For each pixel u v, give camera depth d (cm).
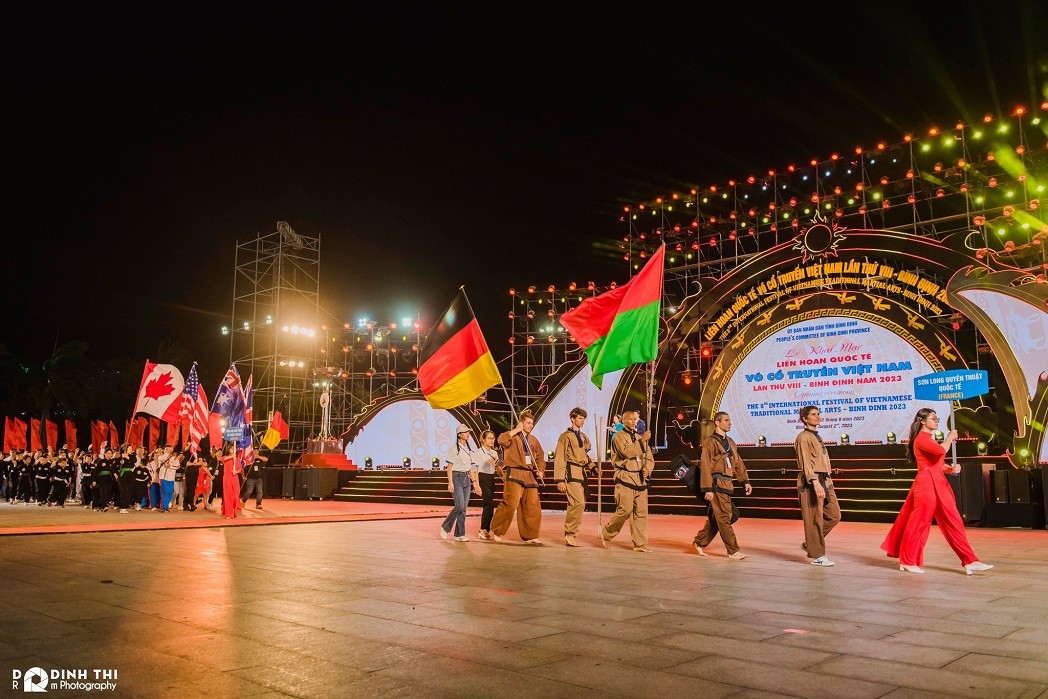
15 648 484
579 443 1159
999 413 1906
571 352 2784
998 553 1043
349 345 3869
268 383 3578
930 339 2033
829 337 2181
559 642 500
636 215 2916
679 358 2430
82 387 4128
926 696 385
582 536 1303
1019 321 1877
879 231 2141
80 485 2814
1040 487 1580
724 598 666
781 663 447
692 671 431
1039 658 458
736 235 2683
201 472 2131
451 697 386
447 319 1378
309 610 610
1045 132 2123
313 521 1672
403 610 610
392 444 3081
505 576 803
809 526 909
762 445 2233
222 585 740
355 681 412
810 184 2667
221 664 446
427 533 1366
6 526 1449
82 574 815
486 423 2969
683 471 1002
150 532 1381
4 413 4078
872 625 552
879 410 2091
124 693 391
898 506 1747
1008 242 2012
